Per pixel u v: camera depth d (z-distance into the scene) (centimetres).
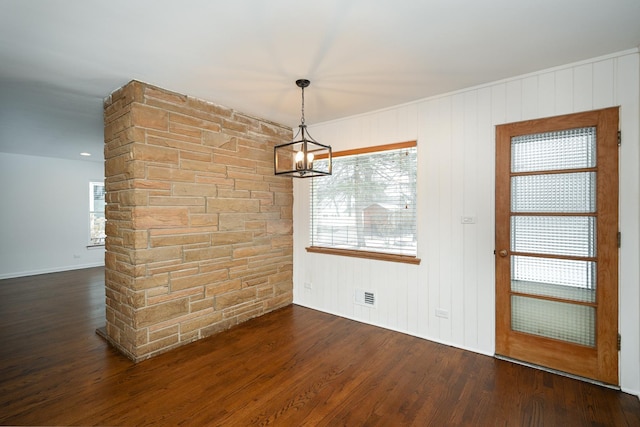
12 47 208
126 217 266
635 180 216
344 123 364
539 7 168
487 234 273
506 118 262
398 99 308
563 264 243
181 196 289
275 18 178
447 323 294
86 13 172
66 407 200
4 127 401
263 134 371
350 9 169
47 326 338
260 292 370
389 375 240
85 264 677
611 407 202
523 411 198
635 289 217
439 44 207
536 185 253
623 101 218
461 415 195
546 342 248
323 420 190
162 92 275
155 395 213
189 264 296
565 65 237
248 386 225
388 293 331
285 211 405
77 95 293
